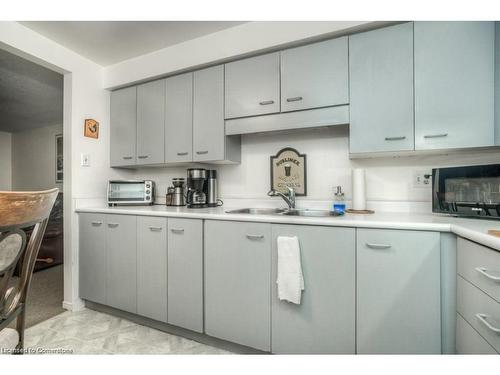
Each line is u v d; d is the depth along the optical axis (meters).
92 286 2.00
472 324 0.96
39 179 4.52
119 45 2.04
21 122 4.18
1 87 2.75
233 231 1.48
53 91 2.86
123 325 1.83
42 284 2.60
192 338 1.66
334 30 1.51
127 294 1.83
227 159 1.91
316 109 1.59
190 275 1.61
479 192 1.24
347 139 1.83
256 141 2.11
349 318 1.24
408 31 1.39
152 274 1.73
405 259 1.15
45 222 0.85
